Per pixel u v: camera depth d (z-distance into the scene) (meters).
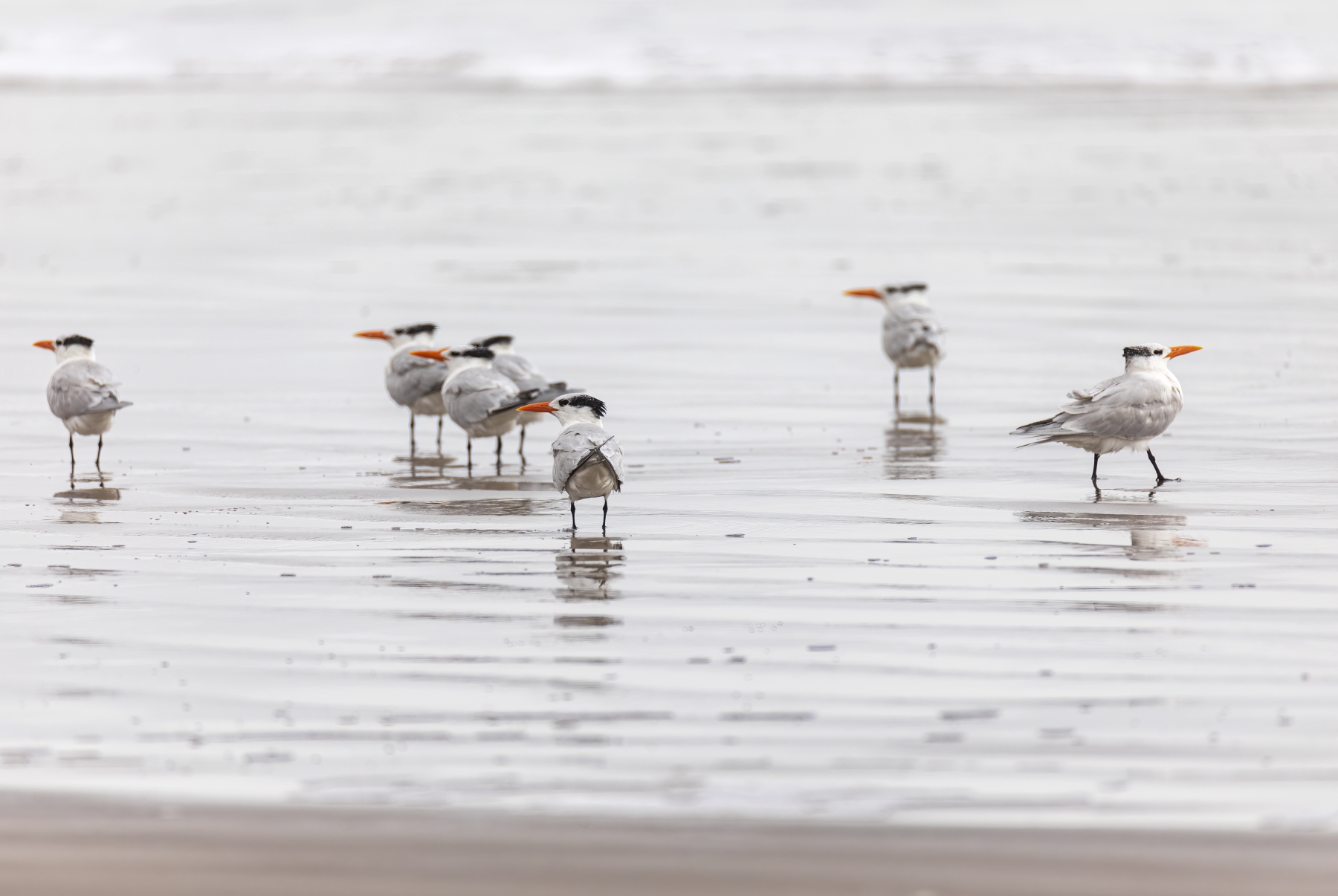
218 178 44.47
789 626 12.30
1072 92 60.97
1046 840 8.56
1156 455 18.27
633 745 10.00
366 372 23.94
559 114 56.69
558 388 18.02
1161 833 8.65
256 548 14.76
